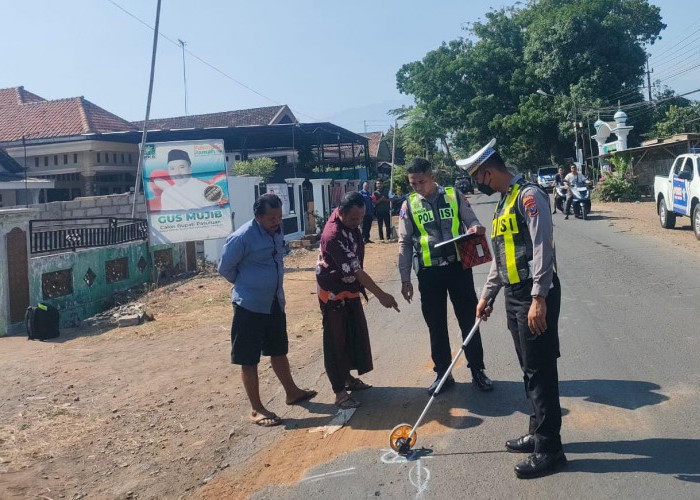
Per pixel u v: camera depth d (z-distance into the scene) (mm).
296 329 8367
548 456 3887
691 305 7938
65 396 6273
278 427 5129
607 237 15367
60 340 9156
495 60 46281
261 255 5199
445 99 47812
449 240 5156
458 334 7328
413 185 5309
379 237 19719
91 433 5309
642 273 10344
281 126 27453
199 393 6121
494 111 46344
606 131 36219
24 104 31547
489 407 5039
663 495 3559
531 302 3861
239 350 5188
